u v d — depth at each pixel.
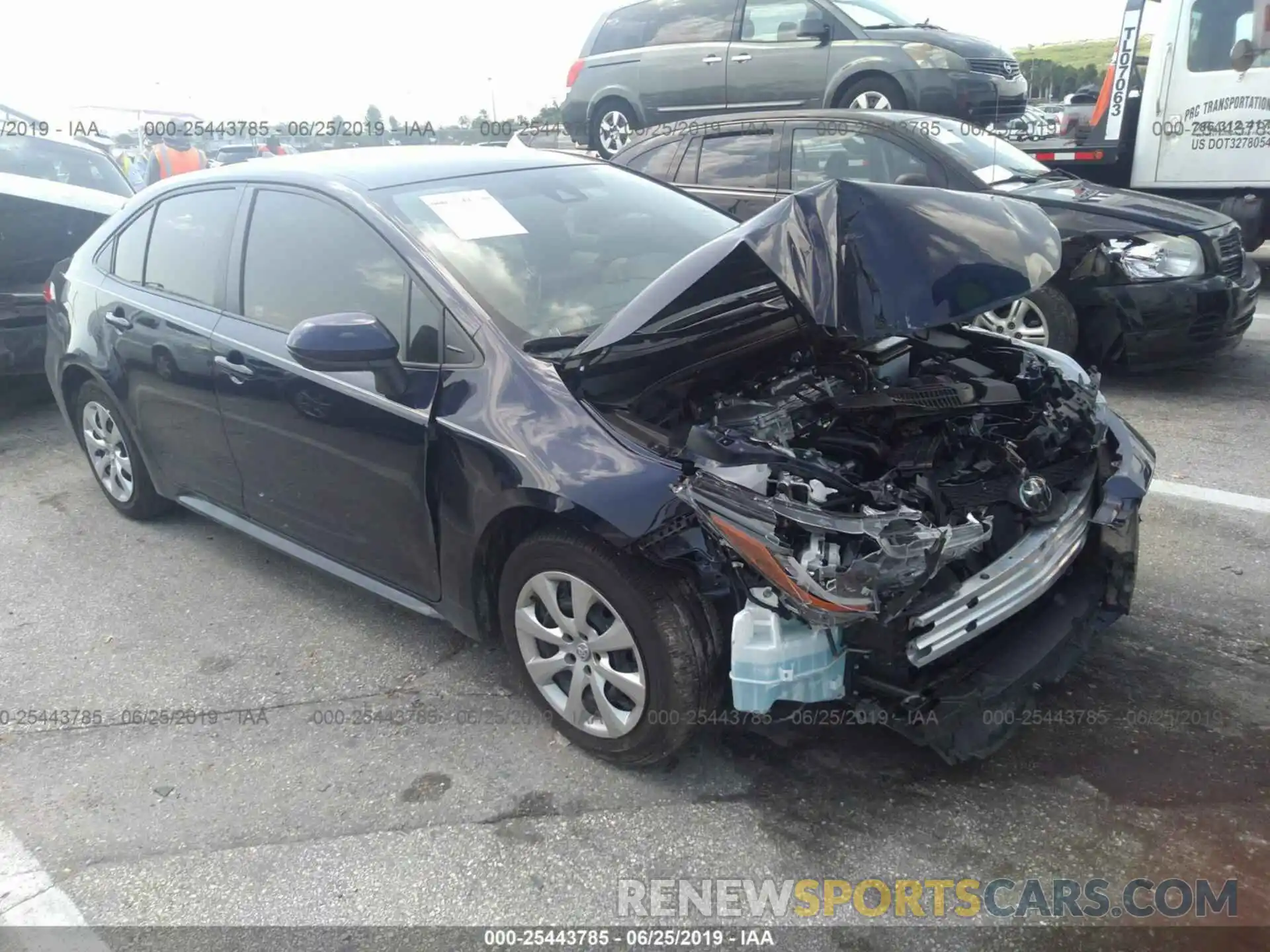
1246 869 2.55
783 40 9.60
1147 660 3.41
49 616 4.10
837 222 2.57
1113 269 5.89
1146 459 3.25
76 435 5.12
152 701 3.48
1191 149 8.34
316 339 2.95
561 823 2.81
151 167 11.07
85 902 2.62
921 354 3.46
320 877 2.66
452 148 4.15
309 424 3.47
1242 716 3.11
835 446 2.96
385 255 3.33
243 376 3.70
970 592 2.57
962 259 2.64
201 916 2.56
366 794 2.97
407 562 3.36
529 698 3.32
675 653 2.67
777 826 2.75
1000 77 9.14
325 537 3.68
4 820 2.92
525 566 2.97
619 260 3.53
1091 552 3.18
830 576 2.39
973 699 2.63
